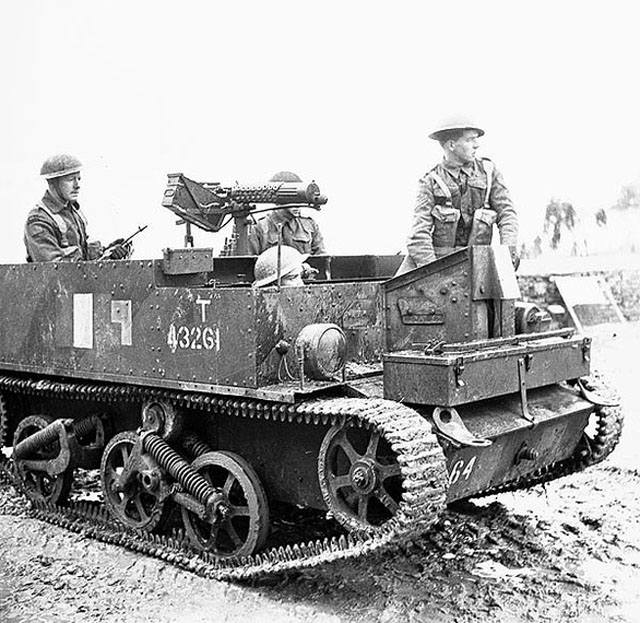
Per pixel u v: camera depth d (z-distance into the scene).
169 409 6.43
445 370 5.26
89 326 6.79
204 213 8.01
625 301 17.48
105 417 7.24
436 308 6.08
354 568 6.13
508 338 5.93
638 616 5.30
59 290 7.02
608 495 7.62
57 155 8.02
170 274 6.27
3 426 7.96
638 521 6.95
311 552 5.60
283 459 6.10
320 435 5.84
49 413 7.96
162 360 6.25
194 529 6.35
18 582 6.07
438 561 6.20
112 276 6.58
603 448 6.76
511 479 6.33
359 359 6.36
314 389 5.51
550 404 6.21
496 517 7.00
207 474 6.40
